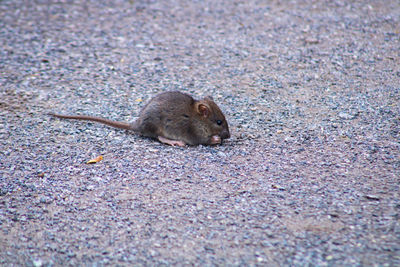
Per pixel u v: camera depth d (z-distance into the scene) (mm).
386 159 8102
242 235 6289
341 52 13453
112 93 11375
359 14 16531
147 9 17984
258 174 7855
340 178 7598
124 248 6125
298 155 8430
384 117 9711
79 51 14094
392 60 12766
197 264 5758
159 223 6637
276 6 17844
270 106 10523
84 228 6574
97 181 7770
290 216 6652
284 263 5688
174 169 8094
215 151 8734
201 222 6625
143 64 13141
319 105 10469
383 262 5566
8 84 11844
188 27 16047
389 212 6586
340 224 6395
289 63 12914
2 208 7059
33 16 17250
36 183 7723
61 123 9883
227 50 14016
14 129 9586
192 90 11484
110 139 9227
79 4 18641
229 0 18797
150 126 9164
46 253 6066
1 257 5984
